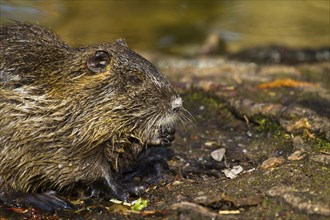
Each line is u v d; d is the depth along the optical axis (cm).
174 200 930
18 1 2005
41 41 1020
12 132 954
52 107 957
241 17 2089
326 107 1247
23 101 957
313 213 837
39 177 978
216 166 1071
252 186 932
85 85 971
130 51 1040
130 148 1029
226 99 1299
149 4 2173
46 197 973
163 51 1805
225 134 1203
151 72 1015
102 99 971
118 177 1047
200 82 1398
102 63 985
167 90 1016
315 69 1583
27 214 944
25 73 974
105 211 941
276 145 1119
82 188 1013
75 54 1002
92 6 2083
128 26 1959
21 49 996
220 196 897
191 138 1188
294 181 923
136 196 987
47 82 971
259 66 1622
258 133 1191
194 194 945
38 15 1916
